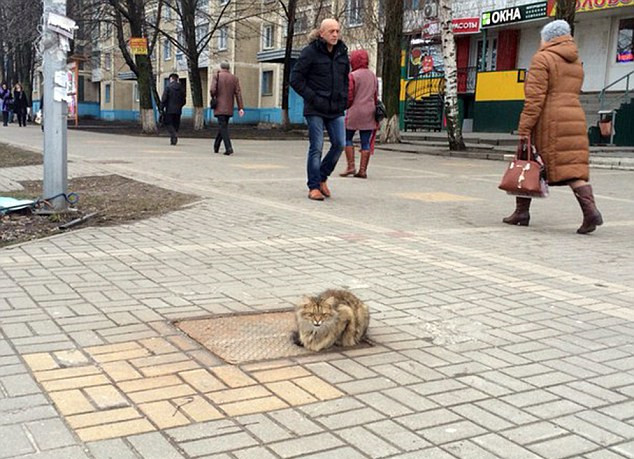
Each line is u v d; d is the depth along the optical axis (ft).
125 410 10.37
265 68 142.72
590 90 83.46
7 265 18.78
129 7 89.92
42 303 15.44
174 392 11.07
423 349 13.44
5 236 22.74
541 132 26.32
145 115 91.76
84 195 32.12
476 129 90.79
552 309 16.33
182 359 12.45
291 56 102.37
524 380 12.04
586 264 21.13
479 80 89.71
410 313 15.70
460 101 97.30
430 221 27.99
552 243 24.30
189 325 14.29
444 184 40.86
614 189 40.47
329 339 13.08
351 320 13.28
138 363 12.19
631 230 27.37
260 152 61.41
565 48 25.99
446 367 12.54
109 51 188.34
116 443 9.37
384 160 57.06
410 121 97.60
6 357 12.26
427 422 10.30
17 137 77.92
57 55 25.81
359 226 26.16
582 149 26.20
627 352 13.58
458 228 26.66
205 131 98.89
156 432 9.72
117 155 53.36
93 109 209.77
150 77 92.07
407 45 99.35
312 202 31.65
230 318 14.84
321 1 95.45
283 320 14.84
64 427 9.78
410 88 97.66
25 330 13.67
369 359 12.82
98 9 99.91
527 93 26.14
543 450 9.54
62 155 26.35
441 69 95.91
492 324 15.10
